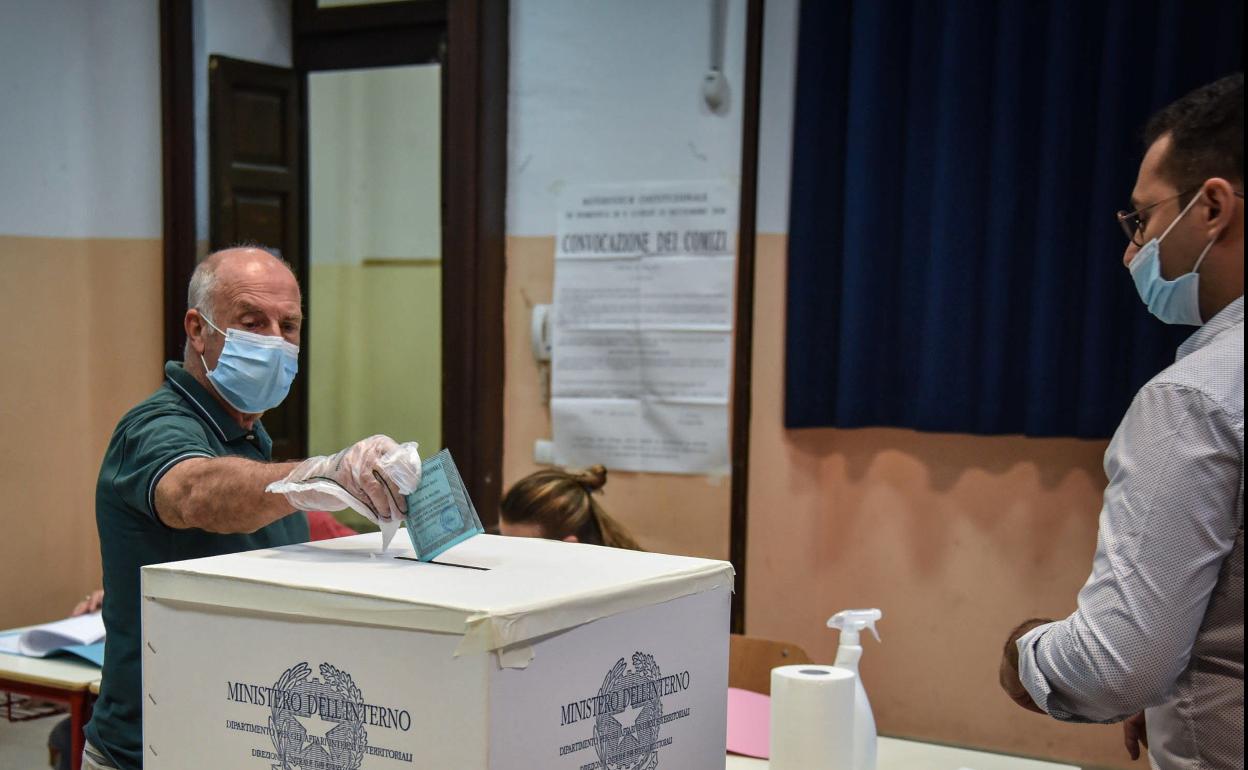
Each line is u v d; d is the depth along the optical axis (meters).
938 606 2.99
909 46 2.86
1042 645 1.22
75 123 3.66
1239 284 1.18
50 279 3.65
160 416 1.57
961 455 2.95
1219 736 1.14
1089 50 2.70
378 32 3.66
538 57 3.34
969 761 1.67
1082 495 2.85
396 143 4.53
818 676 1.36
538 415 3.39
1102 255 2.68
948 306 2.83
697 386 3.18
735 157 3.11
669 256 3.20
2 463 3.57
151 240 3.68
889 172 2.91
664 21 3.18
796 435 3.09
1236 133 1.15
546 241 3.35
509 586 0.95
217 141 3.56
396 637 0.89
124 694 1.52
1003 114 2.74
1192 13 2.58
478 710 0.84
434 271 4.51
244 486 1.26
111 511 1.52
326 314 4.50
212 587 1.00
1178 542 1.09
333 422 4.58
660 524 3.23
